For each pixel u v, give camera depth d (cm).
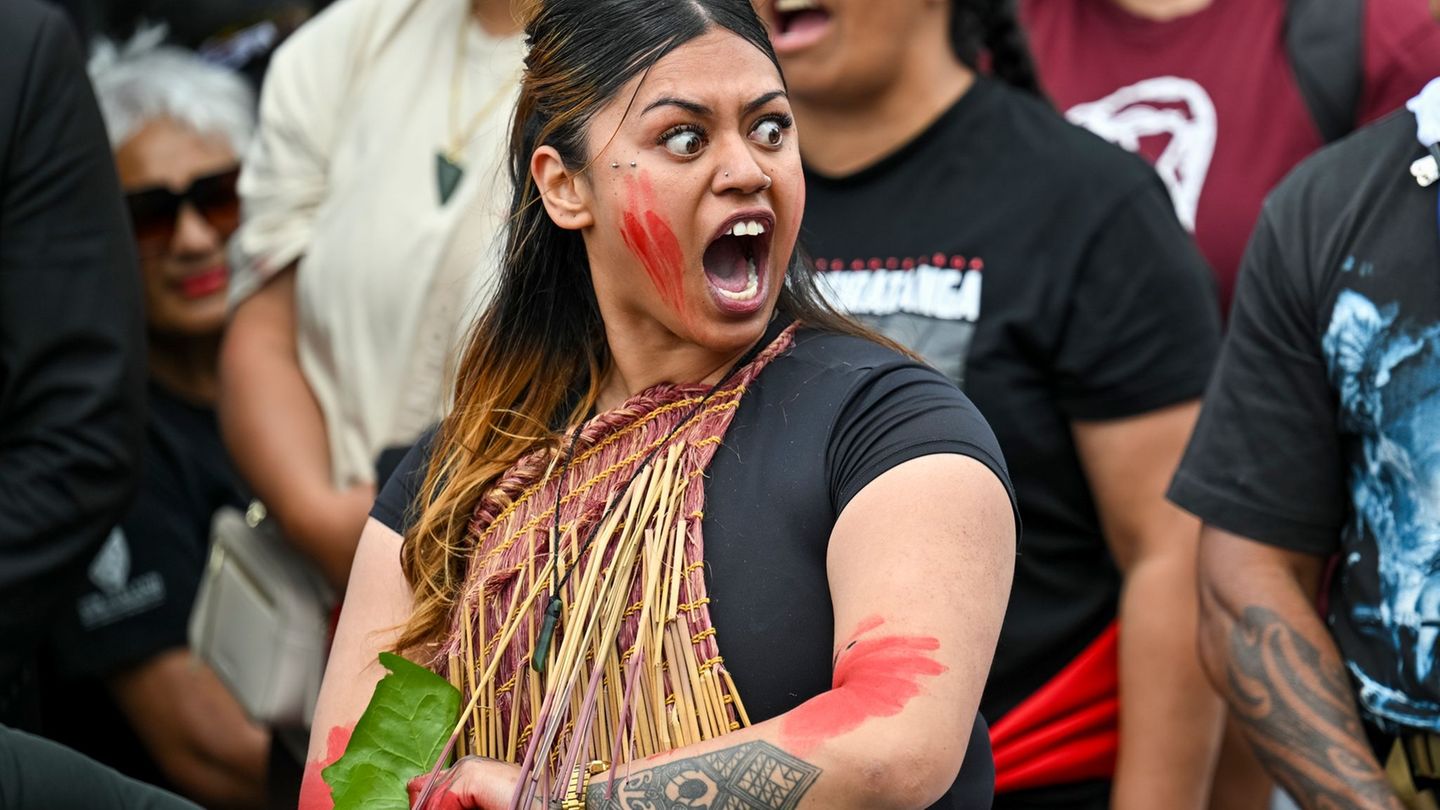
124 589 1267
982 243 963
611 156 601
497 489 642
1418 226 816
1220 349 949
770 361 623
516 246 652
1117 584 998
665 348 631
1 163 1002
